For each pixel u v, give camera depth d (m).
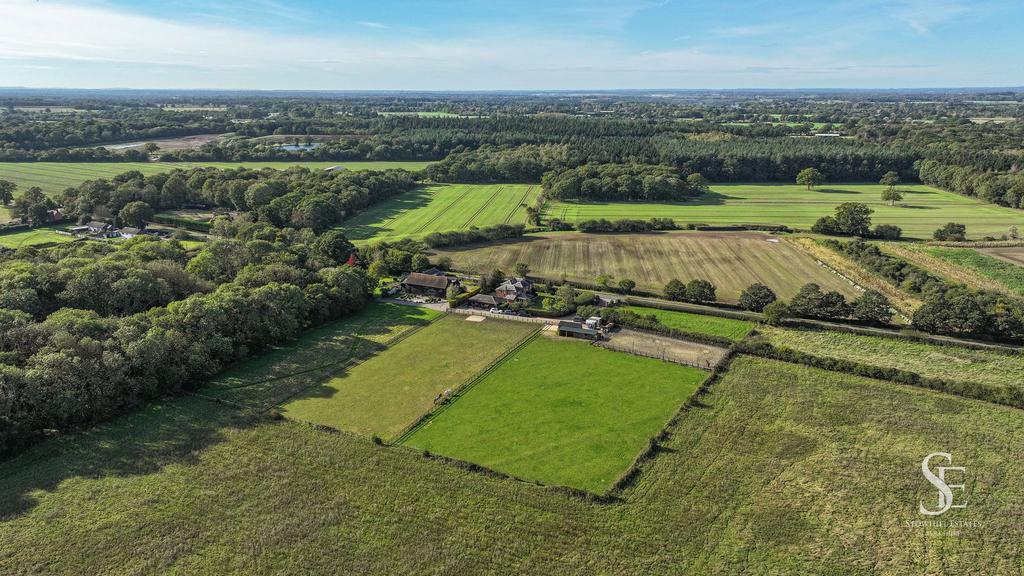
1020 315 88.88
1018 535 50.50
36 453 61.75
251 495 56.25
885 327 95.12
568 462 61.75
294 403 73.69
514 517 53.66
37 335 70.12
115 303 86.31
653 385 78.19
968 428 66.19
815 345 89.38
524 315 104.31
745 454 62.56
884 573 47.06
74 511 53.69
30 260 103.88
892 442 64.00
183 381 75.00
